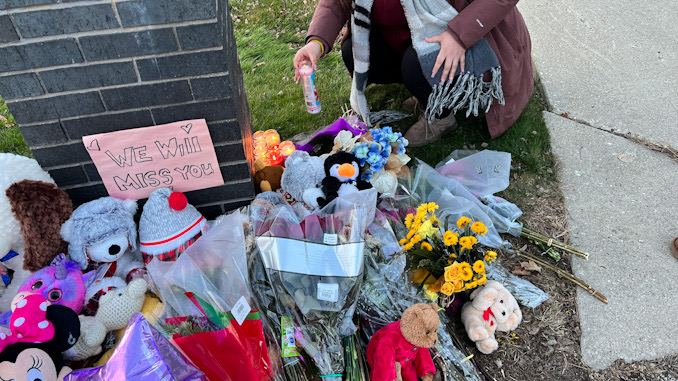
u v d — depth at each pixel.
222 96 1.75
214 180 2.00
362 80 2.54
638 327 1.90
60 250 1.72
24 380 1.33
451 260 1.82
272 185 2.23
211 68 1.67
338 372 1.62
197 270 1.66
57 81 1.61
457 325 1.90
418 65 2.38
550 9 3.91
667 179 2.51
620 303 1.98
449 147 2.71
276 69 3.41
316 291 1.68
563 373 1.79
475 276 1.77
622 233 2.26
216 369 1.53
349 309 1.70
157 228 1.81
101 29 1.53
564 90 3.12
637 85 3.12
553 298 2.00
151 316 1.69
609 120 2.88
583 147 2.71
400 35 2.50
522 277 2.08
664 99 3.01
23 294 1.50
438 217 2.13
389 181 2.13
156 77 1.66
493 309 1.81
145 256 1.86
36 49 1.53
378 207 2.17
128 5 1.50
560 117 2.91
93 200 1.89
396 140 2.19
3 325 1.52
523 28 2.53
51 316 1.45
